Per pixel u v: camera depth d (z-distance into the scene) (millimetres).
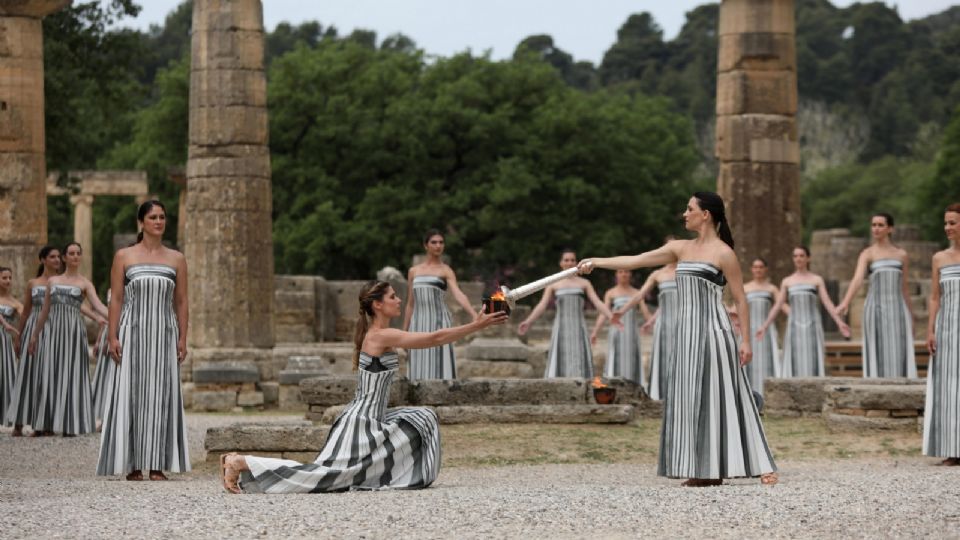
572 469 13242
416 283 16984
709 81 139250
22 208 21656
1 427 18578
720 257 10867
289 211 55875
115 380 12414
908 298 17406
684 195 62188
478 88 57281
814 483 10383
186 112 57469
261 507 9094
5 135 21594
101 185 51000
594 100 61781
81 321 17328
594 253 55312
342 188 56469
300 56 58344
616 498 9336
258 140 23984
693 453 10695
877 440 15117
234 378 23156
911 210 86125
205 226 23844
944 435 13148
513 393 16203
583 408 15789
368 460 10391
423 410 10781
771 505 9016
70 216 64250
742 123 24266
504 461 13805
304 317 31609
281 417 19375
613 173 57125
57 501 9719
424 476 10531
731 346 10820
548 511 8805
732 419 10727
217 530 8227
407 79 59156
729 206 24344
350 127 55531
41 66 22000
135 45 32312
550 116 56031
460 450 14312
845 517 8609
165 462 12352
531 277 58562
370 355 10586
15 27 21656
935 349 13258
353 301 33000
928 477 10781
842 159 135125
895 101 137750
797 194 24438
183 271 12680
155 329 12422
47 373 17031
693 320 10859
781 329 23875
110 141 66812
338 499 9523
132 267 12445
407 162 56312
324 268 54844
